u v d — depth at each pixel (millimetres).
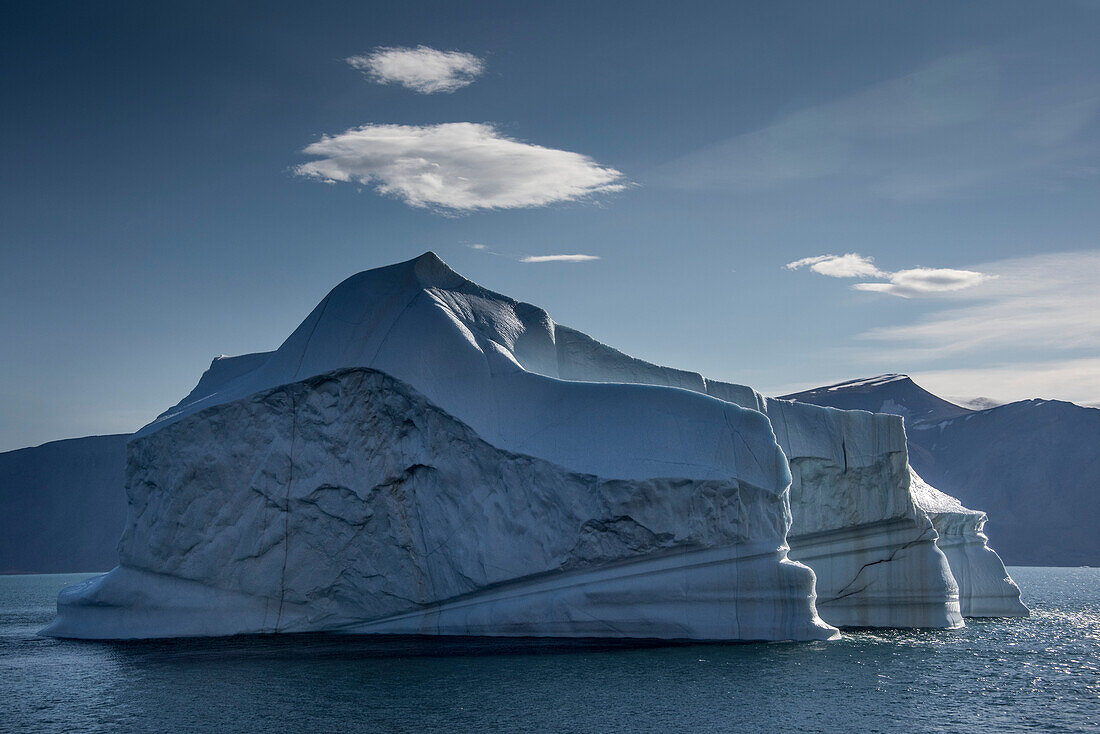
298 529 31906
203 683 23109
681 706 20344
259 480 32094
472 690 21766
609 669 24047
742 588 28188
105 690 22656
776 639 28094
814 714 19969
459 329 31875
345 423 31734
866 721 19578
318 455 31828
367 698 21125
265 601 32031
